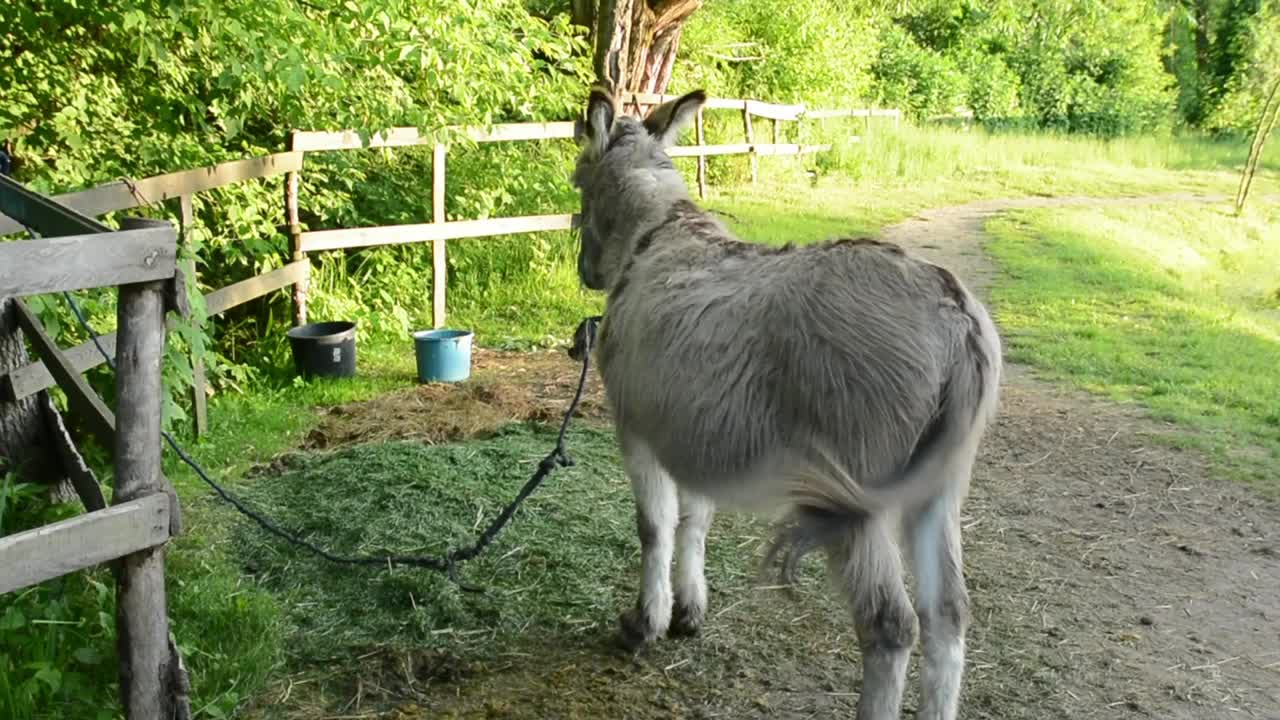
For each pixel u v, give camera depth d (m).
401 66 8.72
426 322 9.45
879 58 27.22
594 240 4.22
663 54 14.57
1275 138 28.78
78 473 4.19
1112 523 5.34
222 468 5.88
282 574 4.65
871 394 2.76
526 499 5.41
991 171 22.50
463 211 10.05
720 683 3.90
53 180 6.57
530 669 3.98
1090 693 3.84
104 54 7.46
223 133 8.77
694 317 3.06
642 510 3.99
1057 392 7.52
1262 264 16.19
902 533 3.14
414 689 3.84
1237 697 3.82
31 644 3.63
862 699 2.91
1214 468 6.04
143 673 3.06
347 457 5.96
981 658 4.07
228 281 8.65
